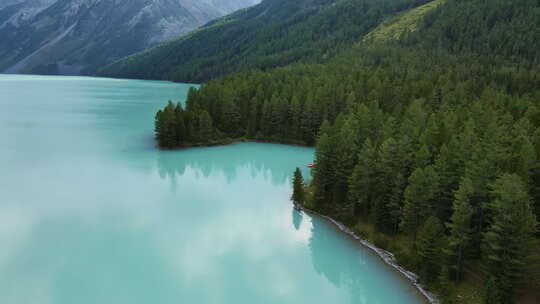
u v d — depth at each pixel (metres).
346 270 53.31
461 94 119.94
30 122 151.12
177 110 122.94
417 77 150.62
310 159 108.81
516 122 81.38
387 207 58.66
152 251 57.62
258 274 52.62
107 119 162.12
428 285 46.72
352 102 122.75
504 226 40.72
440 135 70.44
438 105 117.25
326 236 61.75
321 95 127.00
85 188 82.88
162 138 118.75
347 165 68.12
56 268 52.50
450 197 55.28
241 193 81.88
